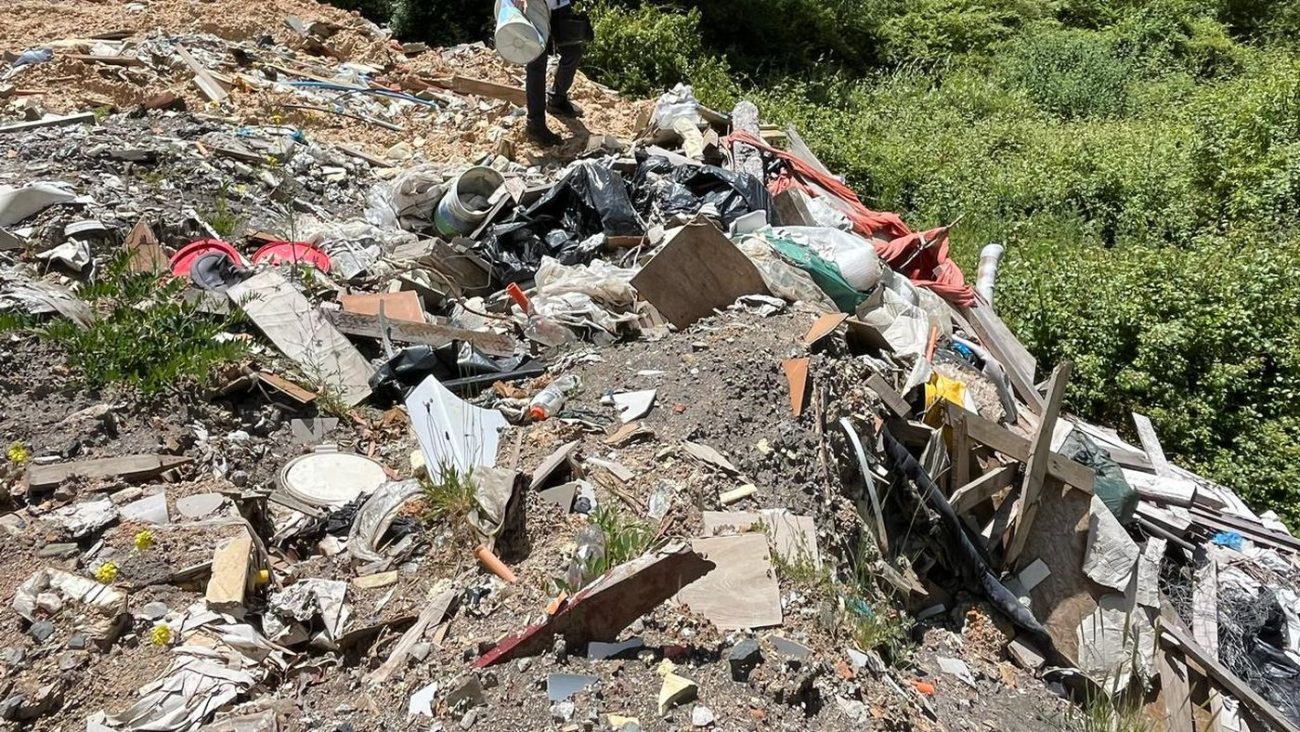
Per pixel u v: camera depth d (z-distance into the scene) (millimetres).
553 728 2887
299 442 4480
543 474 4043
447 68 10016
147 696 3010
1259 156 10273
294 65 9281
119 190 6121
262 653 3232
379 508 3918
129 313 4723
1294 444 7105
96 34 8992
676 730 2916
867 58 18234
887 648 4027
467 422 4426
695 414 4637
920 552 4934
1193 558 5848
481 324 5543
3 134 6617
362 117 8375
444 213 6680
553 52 10383
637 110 9523
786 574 3697
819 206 7449
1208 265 7988
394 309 5383
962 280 7348
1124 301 7832
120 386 4332
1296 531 6785
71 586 3297
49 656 3086
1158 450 6832
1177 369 7457
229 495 3893
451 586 3527
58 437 4016
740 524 3928
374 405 4840
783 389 4848
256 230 6211
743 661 3137
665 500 4012
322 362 4875
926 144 11875
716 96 12102
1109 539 5078
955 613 4891
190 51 8789
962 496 4992
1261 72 13906
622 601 3236
